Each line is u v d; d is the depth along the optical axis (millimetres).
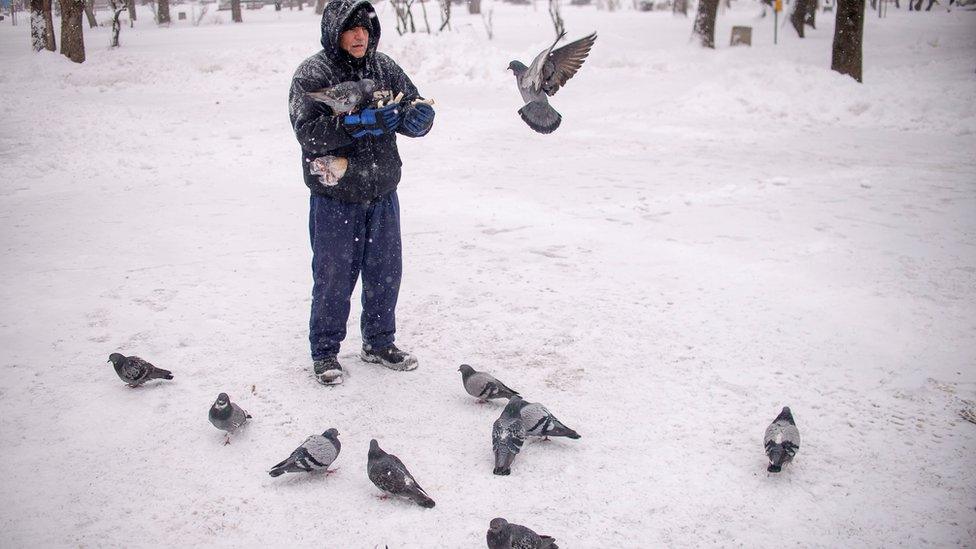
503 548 3035
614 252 7602
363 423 4352
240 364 5113
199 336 5578
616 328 5680
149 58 25500
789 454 3648
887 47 30250
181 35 38500
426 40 25219
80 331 5664
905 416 4324
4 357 5199
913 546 3236
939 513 3451
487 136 15078
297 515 3508
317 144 4367
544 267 7160
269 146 13945
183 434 4223
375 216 4754
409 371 5027
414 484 3504
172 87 22734
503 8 61250
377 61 4660
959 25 38500
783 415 3916
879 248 7504
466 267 7188
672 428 4238
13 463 3934
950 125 14938
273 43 30531
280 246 7879
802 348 5266
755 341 5398
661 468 3844
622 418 4363
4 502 3604
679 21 40625
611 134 15234
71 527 3426
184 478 3809
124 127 15539
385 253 4855
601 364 5082
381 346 5086
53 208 9508
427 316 5992
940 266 6926
